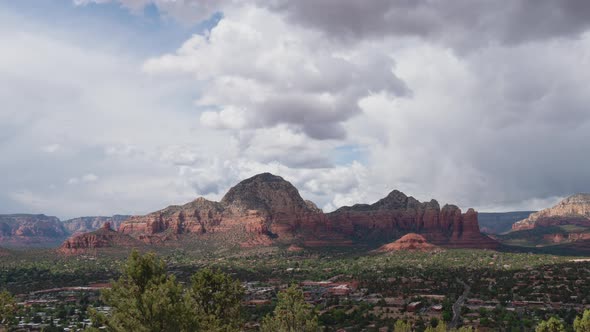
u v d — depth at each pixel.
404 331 109.94
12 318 71.44
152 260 53.66
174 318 49.06
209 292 68.25
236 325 68.69
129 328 48.34
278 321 78.50
